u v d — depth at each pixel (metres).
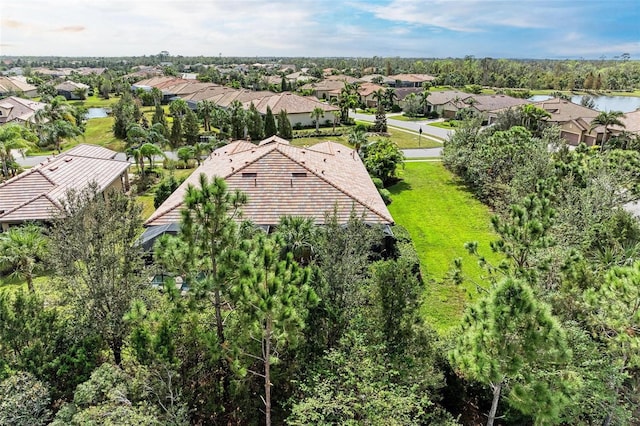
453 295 24.41
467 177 46.03
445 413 14.00
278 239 13.87
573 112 78.69
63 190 33.19
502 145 42.00
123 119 72.62
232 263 13.32
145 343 13.32
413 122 91.38
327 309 14.55
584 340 13.96
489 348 11.15
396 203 41.03
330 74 186.62
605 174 27.08
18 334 14.09
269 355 12.84
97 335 14.94
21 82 130.75
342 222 26.70
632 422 14.97
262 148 36.38
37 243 21.19
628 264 18.41
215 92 108.19
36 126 68.31
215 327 14.72
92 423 11.48
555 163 33.59
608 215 24.22
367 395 12.56
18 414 12.38
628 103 123.56
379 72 199.25
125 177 45.56
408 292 14.80
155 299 16.20
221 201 13.66
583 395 13.25
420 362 14.38
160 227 25.98
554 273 16.31
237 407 13.86
